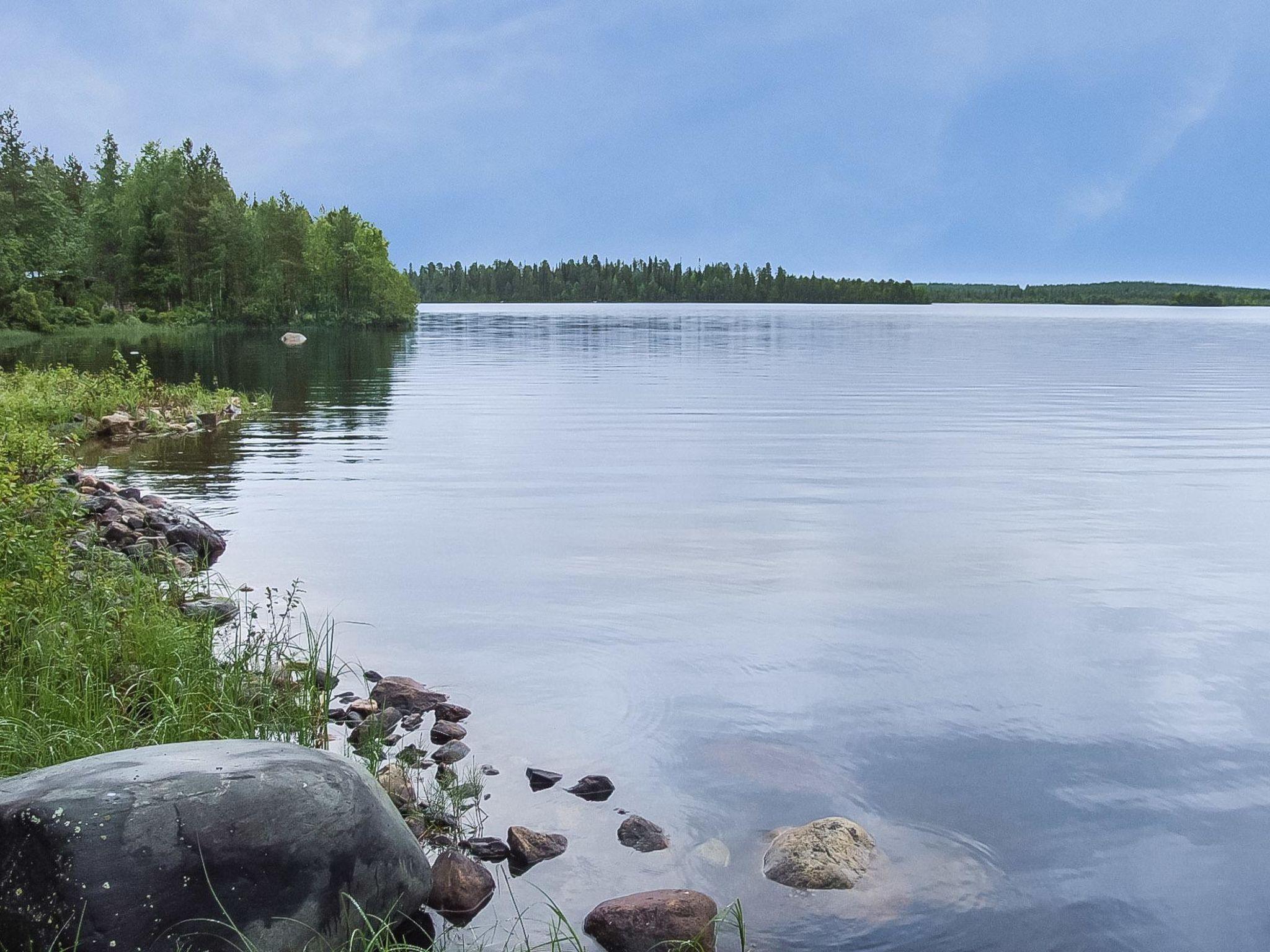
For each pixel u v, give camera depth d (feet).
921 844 15.55
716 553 34.60
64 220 311.06
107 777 12.38
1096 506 43.50
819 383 113.60
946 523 39.81
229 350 183.21
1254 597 29.27
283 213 331.57
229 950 11.40
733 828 16.06
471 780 17.52
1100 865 14.97
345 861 12.67
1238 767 18.28
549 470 53.36
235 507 43.09
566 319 398.83
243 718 19.19
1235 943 13.12
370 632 25.86
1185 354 170.60
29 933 11.06
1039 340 222.89
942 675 22.85
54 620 21.88
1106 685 22.29
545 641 25.09
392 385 111.55
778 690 21.86
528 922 13.74
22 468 31.63
